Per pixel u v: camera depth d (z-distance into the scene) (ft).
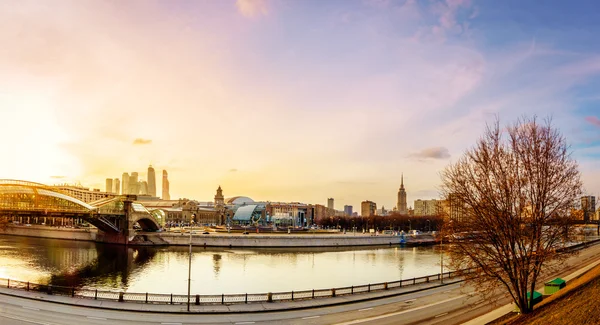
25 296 164.86
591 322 89.86
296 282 267.18
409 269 331.77
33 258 384.68
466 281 141.28
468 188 127.85
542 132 121.70
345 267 343.26
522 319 119.03
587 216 150.00
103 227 526.98
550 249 120.57
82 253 437.58
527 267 122.93
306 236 547.49
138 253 446.60
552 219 118.52
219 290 238.27
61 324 127.95
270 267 341.41
